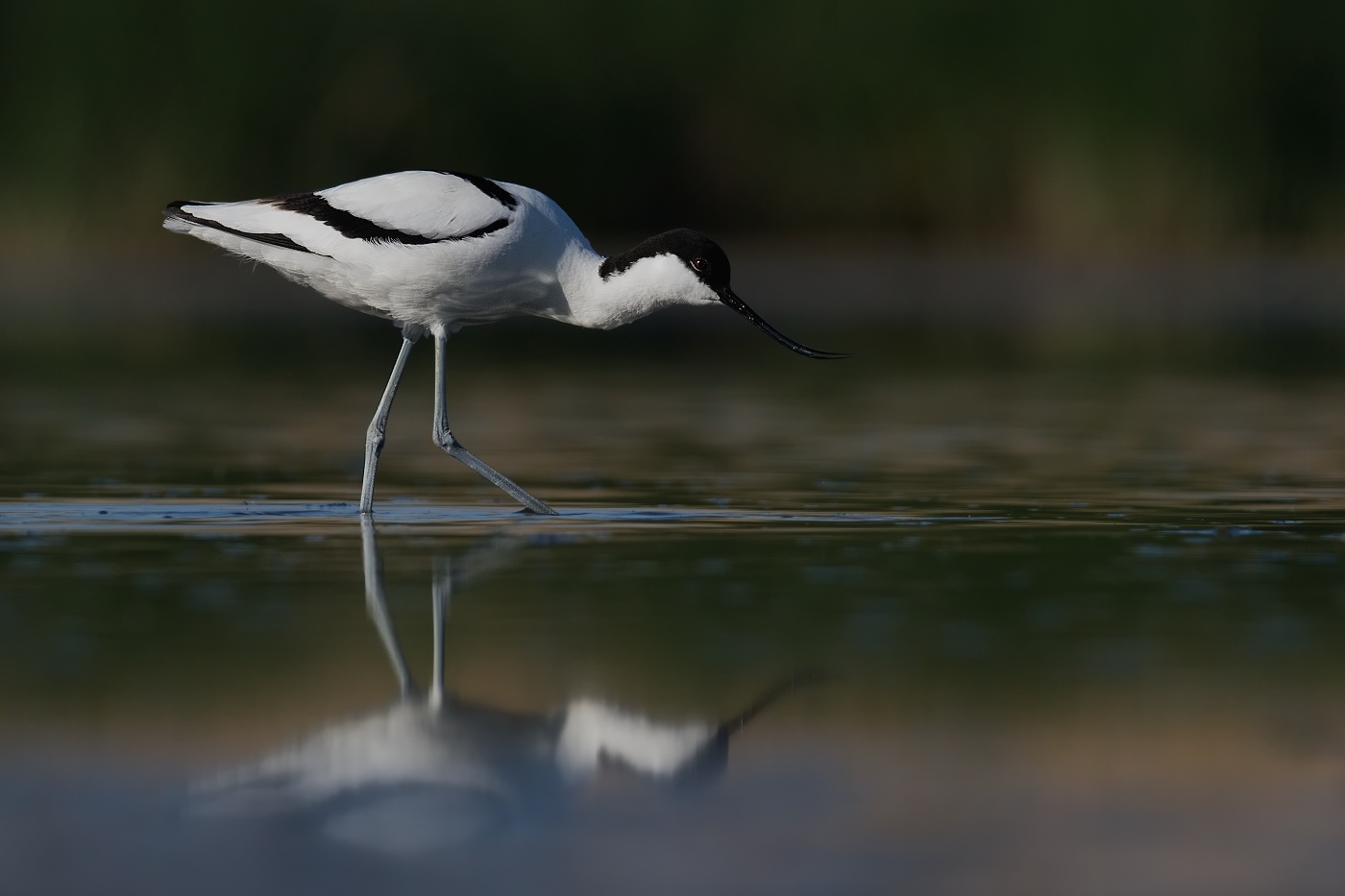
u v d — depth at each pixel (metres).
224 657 7.60
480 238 11.89
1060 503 12.12
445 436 12.21
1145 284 32.44
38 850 5.37
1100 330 26.08
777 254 35.69
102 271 31.00
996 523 11.26
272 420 17.06
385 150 32.31
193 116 30.75
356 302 12.30
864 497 12.43
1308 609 8.56
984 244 35.12
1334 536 10.73
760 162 35.50
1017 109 34.50
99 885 5.10
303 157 31.31
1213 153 34.09
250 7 30.95
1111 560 9.90
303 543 10.60
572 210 34.41
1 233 31.02
